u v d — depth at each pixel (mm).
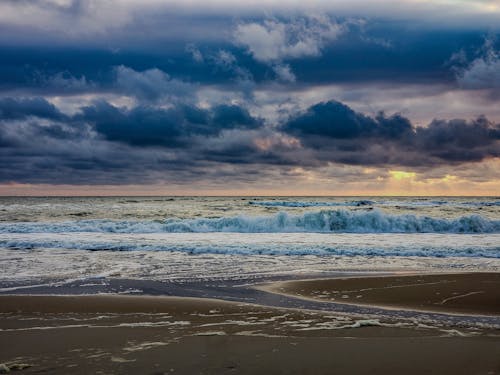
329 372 5562
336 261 15914
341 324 7926
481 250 17922
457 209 50906
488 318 8562
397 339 6965
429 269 14328
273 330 7512
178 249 18516
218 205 63812
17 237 22641
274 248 18391
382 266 14867
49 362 5906
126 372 5539
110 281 12312
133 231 26547
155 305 9445
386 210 48969
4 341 6879
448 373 5535
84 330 7516
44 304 9492
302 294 10789
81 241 20781
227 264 15180
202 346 6594
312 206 59938
